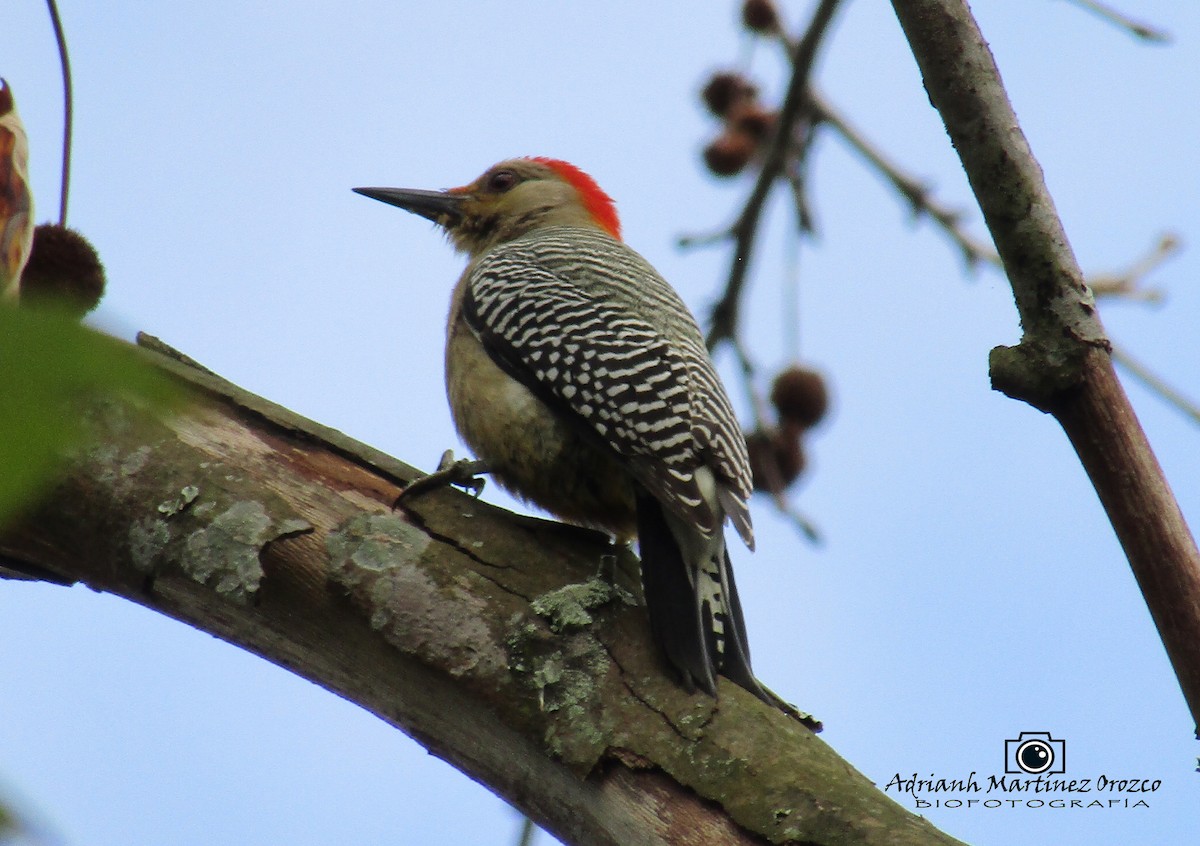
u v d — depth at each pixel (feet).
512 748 21.85
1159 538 17.95
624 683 21.54
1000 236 19.10
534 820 22.09
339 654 23.29
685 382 28.35
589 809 20.95
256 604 23.26
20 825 8.52
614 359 28.55
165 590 24.04
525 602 22.50
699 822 20.06
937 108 19.72
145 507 23.75
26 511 23.90
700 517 25.67
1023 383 18.61
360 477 24.44
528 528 23.95
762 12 39.52
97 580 24.81
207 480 23.86
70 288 23.00
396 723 23.26
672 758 20.57
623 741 20.93
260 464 24.27
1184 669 17.56
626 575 23.77
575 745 21.11
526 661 21.84
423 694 22.63
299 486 24.07
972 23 19.54
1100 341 18.49
